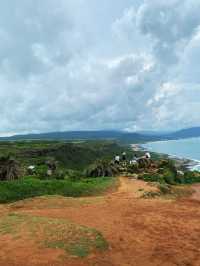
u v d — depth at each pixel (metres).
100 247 13.00
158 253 12.96
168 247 13.62
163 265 11.88
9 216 16.91
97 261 11.88
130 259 12.33
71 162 99.38
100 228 15.93
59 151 102.88
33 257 11.79
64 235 13.58
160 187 32.25
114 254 12.72
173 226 16.48
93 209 20.27
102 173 42.72
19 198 25.66
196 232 15.62
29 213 19.05
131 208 20.55
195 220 17.67
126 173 44.97
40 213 19.08
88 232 14.06
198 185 42.69
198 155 160.50
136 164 48.81
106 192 29.52
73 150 110.06
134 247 13.53
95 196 27.45
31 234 13.70
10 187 26.95
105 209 20.25
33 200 23.16
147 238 14.66
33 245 12.71
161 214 18.89
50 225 14.73
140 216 18.38
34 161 73.69
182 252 13.11
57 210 20.00
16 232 13.96
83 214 18.84
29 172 43.22
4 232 14.05
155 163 49.69
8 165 37.28
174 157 136.88
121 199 24.05
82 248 12.63
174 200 24.14
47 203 22.11
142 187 31.33
